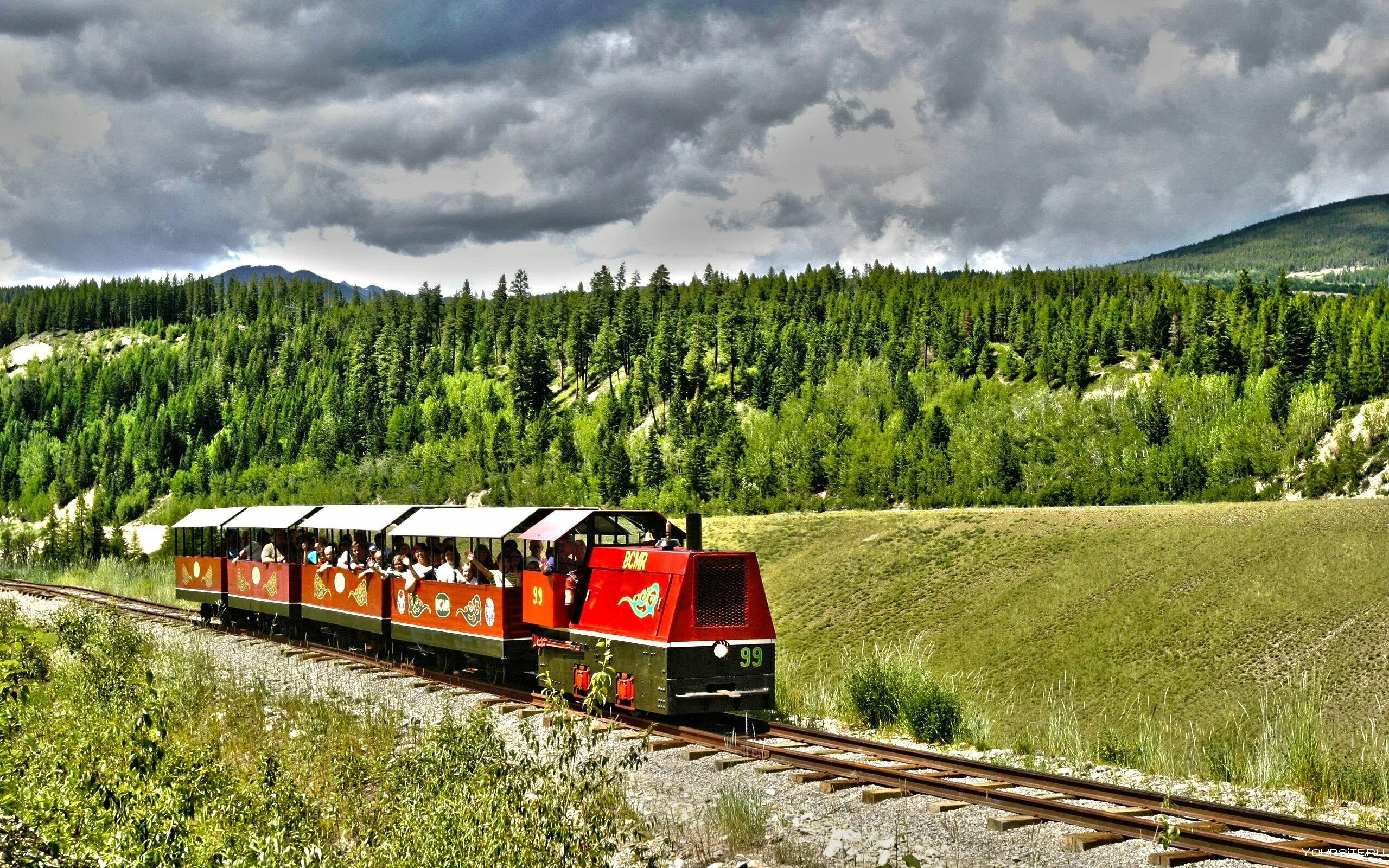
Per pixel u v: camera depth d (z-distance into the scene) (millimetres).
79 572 54000
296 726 15844
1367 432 136250
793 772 13219
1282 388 152000
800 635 78375
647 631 16328
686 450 173875
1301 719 15922
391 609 22891
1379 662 57062
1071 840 10273
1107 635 67500
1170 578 73688
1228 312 199500
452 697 19016
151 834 8172
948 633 73250
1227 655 61844
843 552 94562
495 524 19938
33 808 8508
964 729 17734
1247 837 10789
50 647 21234
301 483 196500
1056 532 86750
